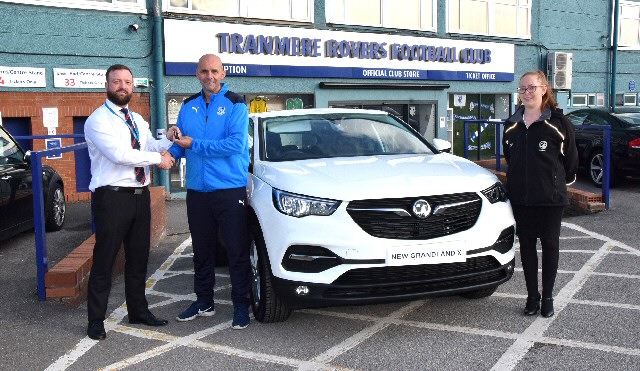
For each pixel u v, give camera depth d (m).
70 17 12.08
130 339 4.78
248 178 5.38
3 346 4.66
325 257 4.46
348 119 6.22
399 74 16.17
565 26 19.34
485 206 4.72
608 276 6.06
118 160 4.57
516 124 4.91
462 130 17.80
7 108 11.63
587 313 4.99
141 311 5.10
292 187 4.70
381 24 15.86
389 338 4.62
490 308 5.23
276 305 4.87
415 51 16.41
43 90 11.94
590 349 4.25
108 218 4.71
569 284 5.84
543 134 4.75
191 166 5.01
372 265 4.39
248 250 5.03
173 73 12.96
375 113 6.48
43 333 4.92
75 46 12.16
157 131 12.84
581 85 19.98
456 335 4.63
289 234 4.53
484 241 4.63
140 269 5.05
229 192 4.92
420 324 4.91
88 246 6.52
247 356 4.36
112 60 12.53
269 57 14.17
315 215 4.51
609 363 4.00
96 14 12.32
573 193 9.87
